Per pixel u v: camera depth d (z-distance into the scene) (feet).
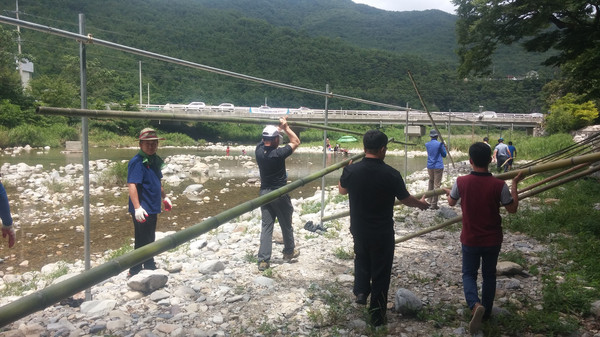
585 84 50.57
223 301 12.46
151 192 14.06
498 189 10.24
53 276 16.65
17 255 21.21
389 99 320.91
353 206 10.82
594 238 17.93
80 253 21.62
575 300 11.54
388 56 399.03
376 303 10.74
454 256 16.97
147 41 390.01
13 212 31.42
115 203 35.63
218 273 15.19
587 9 46.19
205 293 13.19
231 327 10.77
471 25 54.03
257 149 15.87
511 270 14.24
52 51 235.81
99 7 494.18
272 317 11.36
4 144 105.70
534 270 14.51
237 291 13.23
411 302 11.48
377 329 10.52
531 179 36.81
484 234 10.42
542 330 10.43
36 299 4.79
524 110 309.01
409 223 23.25
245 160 91.09
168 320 11.16
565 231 20.12
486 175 10.59
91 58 246.27
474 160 10.73
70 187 43.98
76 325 10.80
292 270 15.37
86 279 5.29
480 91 320.29
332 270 15.37
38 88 149.38
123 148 121.60
